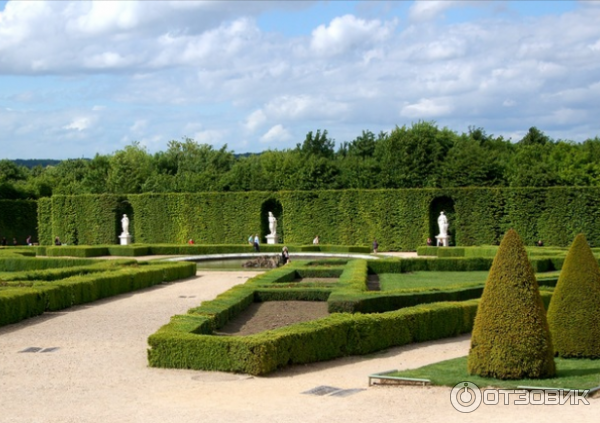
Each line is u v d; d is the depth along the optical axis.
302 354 15.82
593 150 68.12
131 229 64.12
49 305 23.52
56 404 12.26
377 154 71.06
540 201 53.56
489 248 45.47
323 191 58.25
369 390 13.06
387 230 56.94
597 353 15.58
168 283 33.06
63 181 87.56
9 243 69.94
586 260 15.90
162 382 14.00
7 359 16.23
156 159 97.62
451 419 10.80
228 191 62.25
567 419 10.76
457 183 60.44
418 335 19.12
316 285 26.03
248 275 37.03
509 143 89.75
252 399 12.46
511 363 13.34
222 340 14.98
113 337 18.91
